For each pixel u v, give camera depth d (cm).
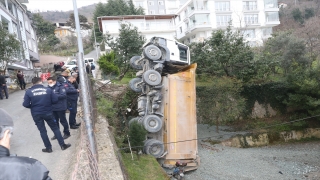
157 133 1186
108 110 1112
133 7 4947
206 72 2164
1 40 1638
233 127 1989
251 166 1389
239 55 1998
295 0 5350
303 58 2253
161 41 1242
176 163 1137
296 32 2969
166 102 1162
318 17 3716
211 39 2173
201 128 1917
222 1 4072
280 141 1888
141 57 1328
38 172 180
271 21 4231
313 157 1583
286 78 2075
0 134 188
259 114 2105
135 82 1311
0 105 1216
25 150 657
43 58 4519
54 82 697
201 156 1456
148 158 966
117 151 752
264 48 2825
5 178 168
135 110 1412
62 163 578
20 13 2855
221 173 1253
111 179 534
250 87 2098
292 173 1338
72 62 2675
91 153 437
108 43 2156
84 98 500
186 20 4275
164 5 6272
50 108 611
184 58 1330
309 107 1911
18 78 1858
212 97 1855
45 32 5769
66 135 738
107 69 2144
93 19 5025
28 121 935
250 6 4188
